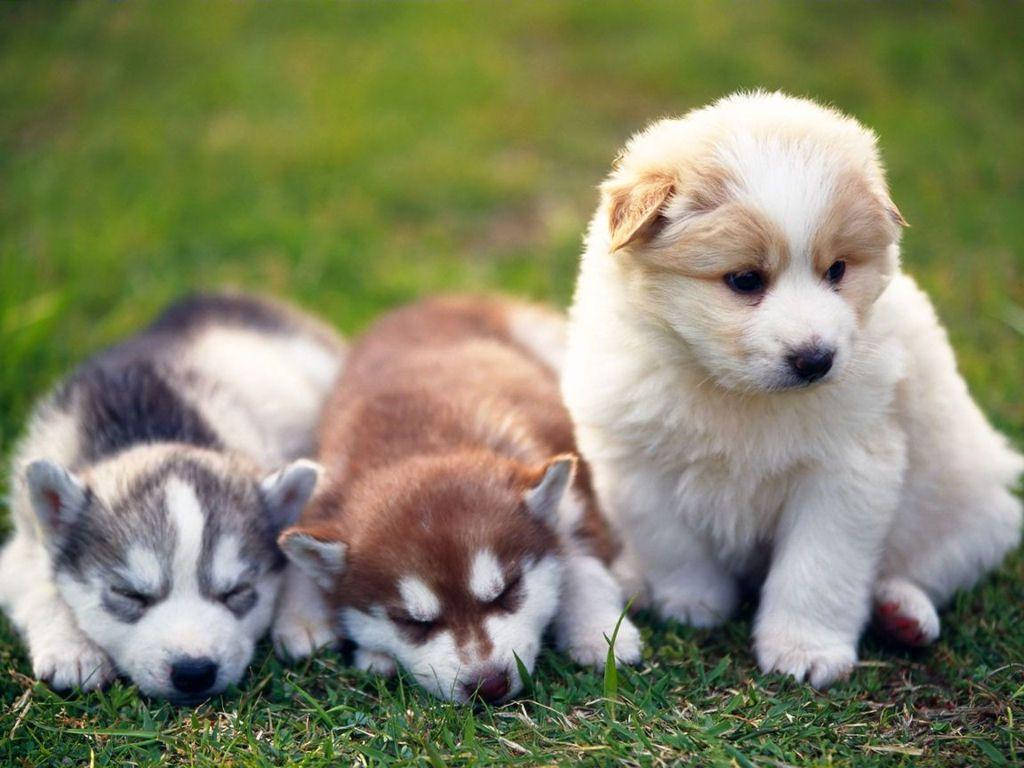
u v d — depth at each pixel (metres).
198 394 1.64
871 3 2.69
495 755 1.42
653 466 1.51
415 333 1.69
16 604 1.53
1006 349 1.74
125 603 1.50
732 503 1.50
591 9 2.76
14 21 2.62
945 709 1.45
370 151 2.20
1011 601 1.53
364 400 1.60
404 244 1.97
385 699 1.46
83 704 1.47
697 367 1.45
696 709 1.45
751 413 1.47
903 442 1.49
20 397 1.72
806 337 1.41
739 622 1.54
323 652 1.50
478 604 1.47
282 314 1.79
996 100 2.25
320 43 2.61
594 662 1.49
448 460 1.52
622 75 2.50
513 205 2.09
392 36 2.65
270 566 1.53
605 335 1.49
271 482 1.54
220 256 1.93
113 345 1.73
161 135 2.23
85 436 1.59
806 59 2.47
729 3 2.75
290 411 1.68
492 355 1.65
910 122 2.16
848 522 1.47
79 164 2.12
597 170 2.20
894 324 1.48
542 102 2.39
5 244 1.91
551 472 1.50
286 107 2.35
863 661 1.49
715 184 1.43
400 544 1.48
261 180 2.10
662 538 1.52
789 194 1.42
